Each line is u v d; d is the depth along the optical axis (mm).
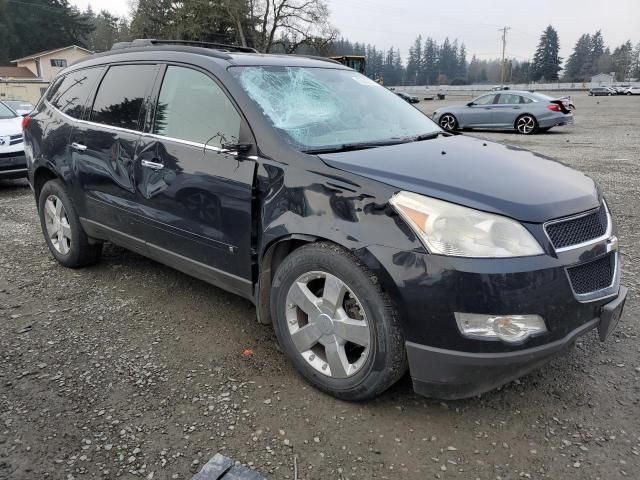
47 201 4840
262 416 2752
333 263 2695
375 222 2564
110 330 3674
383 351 2598
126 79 4098
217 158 3262
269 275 3166
